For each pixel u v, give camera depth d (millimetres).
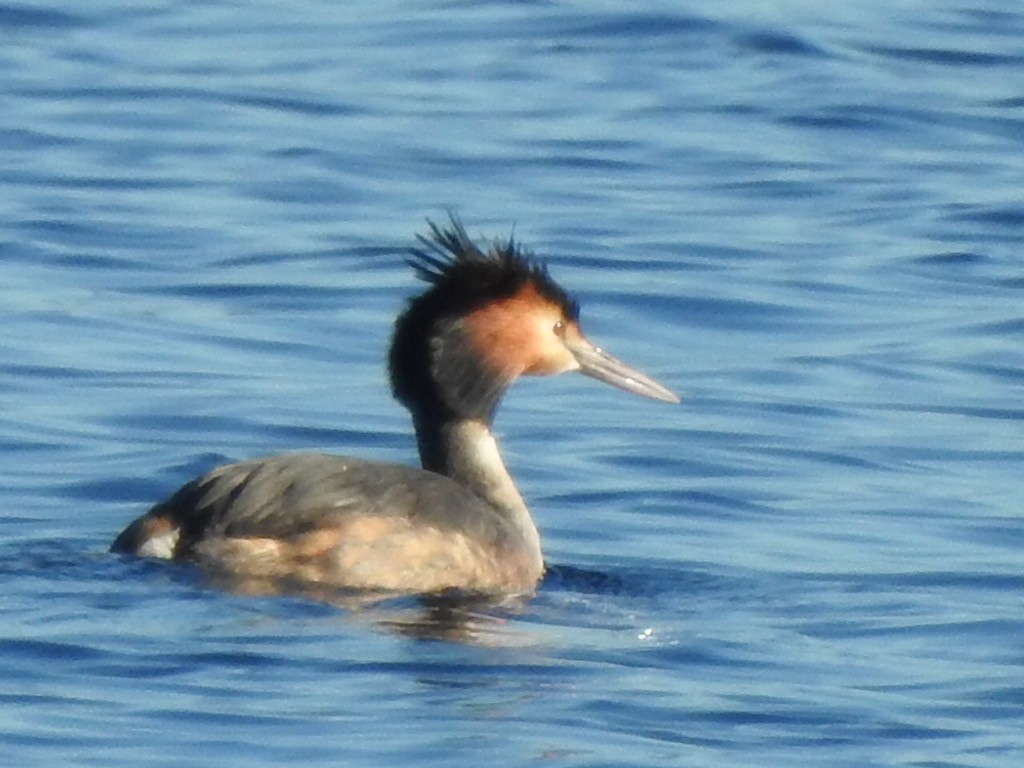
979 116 28703
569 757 11930
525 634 13867
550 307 15586
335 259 23359
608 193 25844
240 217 24734
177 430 18516
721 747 12250
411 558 14289
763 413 19438
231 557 14086
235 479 14477
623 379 15750
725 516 16938
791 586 15250
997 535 16609
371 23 32688
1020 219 25062
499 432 18859
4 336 20719
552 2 33219
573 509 16984
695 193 25906
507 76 30203
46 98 28875
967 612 14789
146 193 25391
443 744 12039
